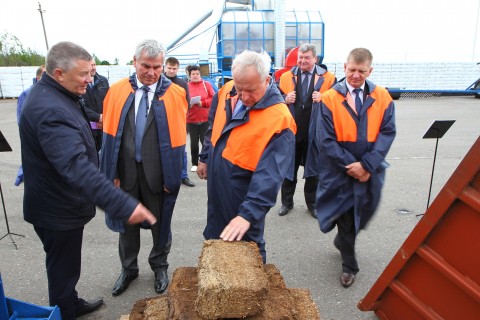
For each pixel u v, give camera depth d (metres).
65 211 2.21
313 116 4.23
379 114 3.01
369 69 2.98
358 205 3.04
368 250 3.83
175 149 2.83
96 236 4.18
